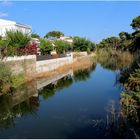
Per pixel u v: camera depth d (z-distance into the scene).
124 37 84.62
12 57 27.98
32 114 17.34
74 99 21.28
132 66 33.59
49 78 33.34
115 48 83.50
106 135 12.56
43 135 13.29
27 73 31.31
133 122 13.75
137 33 51.88
